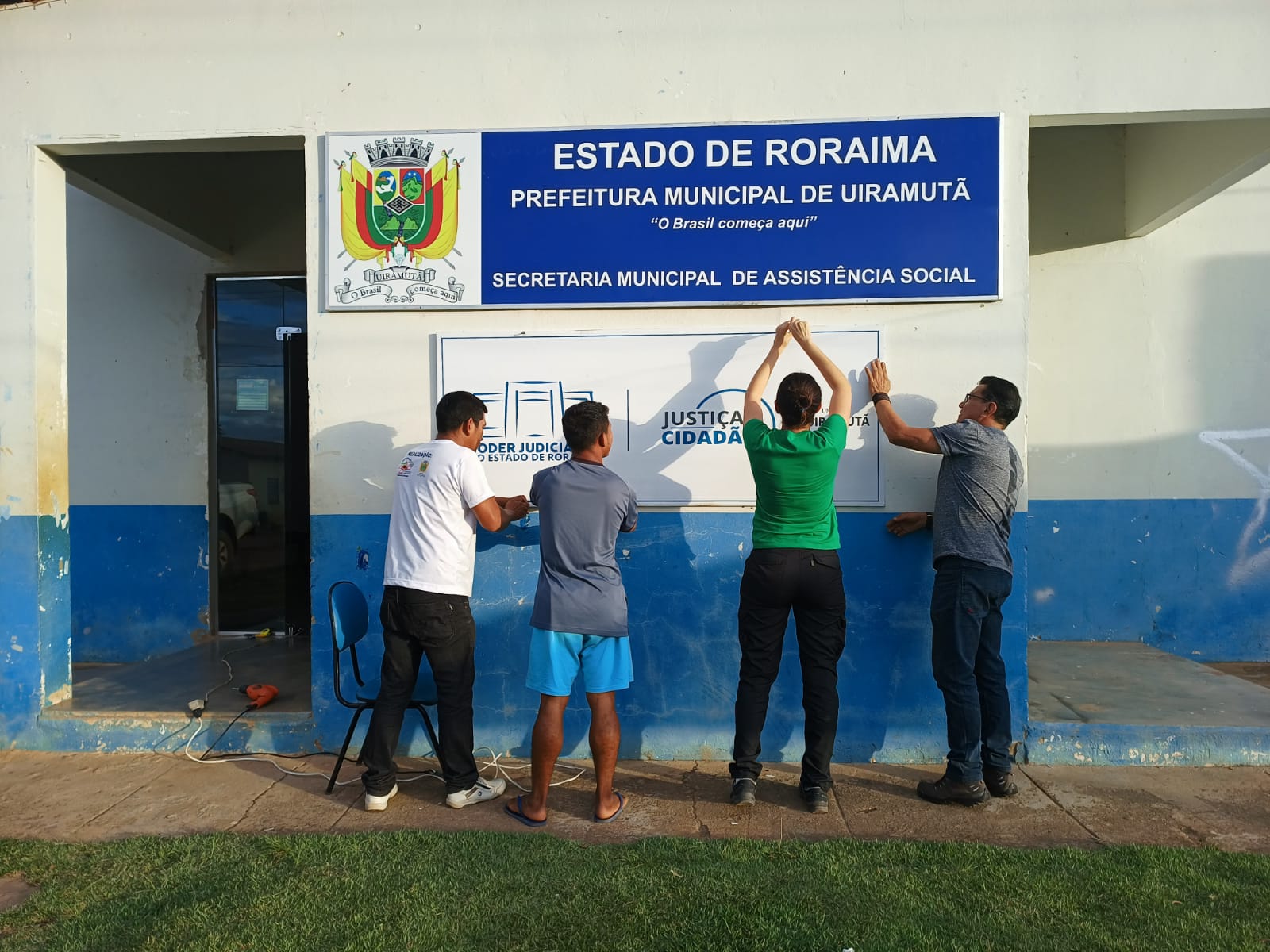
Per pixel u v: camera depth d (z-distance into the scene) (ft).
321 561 14.21
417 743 14.25
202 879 9.79
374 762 12.01
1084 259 19.86
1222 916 8.88
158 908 9.18
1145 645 19.48
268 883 9.66
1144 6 13.39
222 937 8.59
